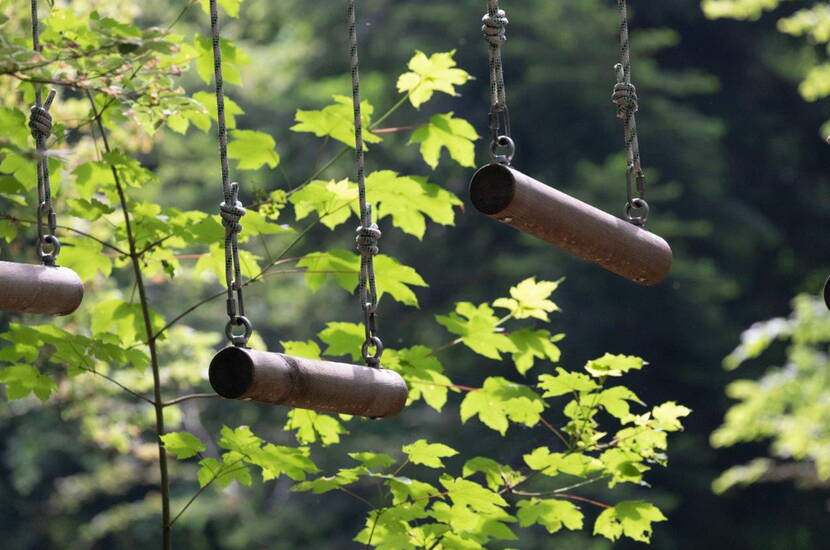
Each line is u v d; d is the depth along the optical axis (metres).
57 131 5.31
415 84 5.54
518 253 20.17
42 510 19.03
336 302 20.42
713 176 20.89
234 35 21.83
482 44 20.50
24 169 5.37
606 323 19.70
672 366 20.31
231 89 20.55
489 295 19.62
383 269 5.48
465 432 18.61
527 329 5.48
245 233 5.44
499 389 5.40
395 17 20.69
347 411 4.11
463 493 5.12
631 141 4.43
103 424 9.02
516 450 18.11
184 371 8.30
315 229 19.98
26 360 5.32
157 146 19.64
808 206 22.34
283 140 20.38
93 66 4.36
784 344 20.33
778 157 22.53
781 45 22.28
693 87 20.47
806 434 13.70
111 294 8.39
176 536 19.19
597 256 4.23
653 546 18.72
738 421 14.16
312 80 21.38
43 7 6.74
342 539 19.56
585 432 5.39
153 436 12.13
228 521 19.58
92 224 7.86
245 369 3.79
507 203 3.95
